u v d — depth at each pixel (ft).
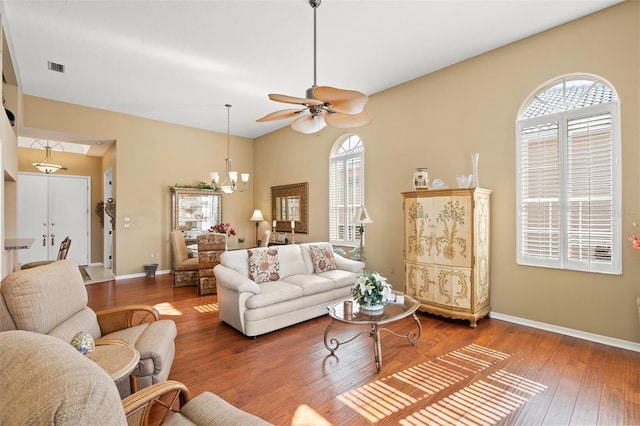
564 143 10.69
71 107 17.88
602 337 9.95
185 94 16.55
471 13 9.95
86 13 9.80
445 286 12.05
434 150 14.08
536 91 11.34
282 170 23.30
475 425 6.23
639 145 9.29
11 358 2.65
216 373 8.30
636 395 7.14
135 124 20.34
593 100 10.20
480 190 11.50
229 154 24.94
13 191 15.79
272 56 12.57
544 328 11.14
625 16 9.47
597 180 10.07
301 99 8.06
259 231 25.55
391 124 15.80
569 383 7.68
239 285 10.59
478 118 12.69
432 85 14.14
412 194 13.07
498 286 12.27
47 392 2.27
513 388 7.50
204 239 16.42
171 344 7.61
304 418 6.48
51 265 6.75
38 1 9.16
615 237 9.71
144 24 10.41
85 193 25.34
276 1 9.27
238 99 17.28
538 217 11.28
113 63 13.07
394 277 15.72
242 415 4.26
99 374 2.59
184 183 22.56
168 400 7.03
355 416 6.53
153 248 21.22
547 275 11.09
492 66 12.28
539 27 10.78
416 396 7.23
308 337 10.74
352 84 15.40
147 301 15.17
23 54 12.25
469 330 11.19
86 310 7.54
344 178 18.51
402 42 11.62
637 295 9.36
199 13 9.86
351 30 10.82
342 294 13.52
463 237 11.59
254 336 10.56
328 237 19.61
